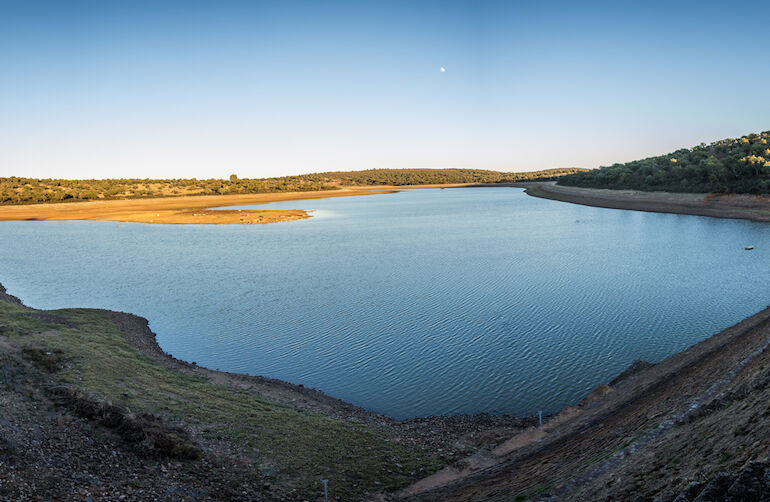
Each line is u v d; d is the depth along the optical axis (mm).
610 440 15180
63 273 57062
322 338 34312
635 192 128000
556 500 11695
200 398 22234
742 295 39969
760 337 20578
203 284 50781
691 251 59781
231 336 35031
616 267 52719
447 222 104750
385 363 29891
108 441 15750
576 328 34438
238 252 70062
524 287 45906
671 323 34406
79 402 17734
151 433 16406
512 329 34812
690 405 14562
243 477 15633
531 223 97438
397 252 67250
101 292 48000
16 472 12344
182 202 178750
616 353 29859
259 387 25578
